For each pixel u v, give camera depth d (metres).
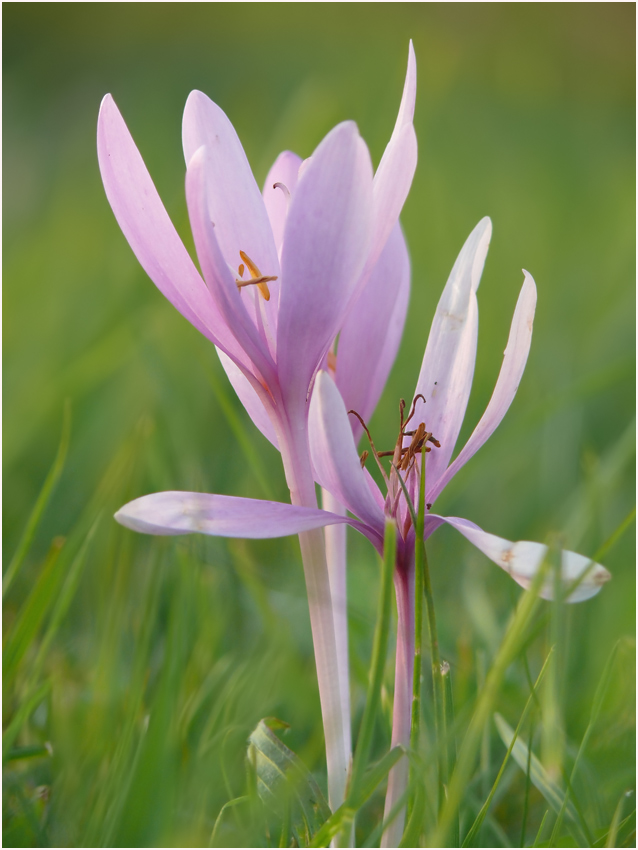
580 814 0.42
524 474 0.78
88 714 0.48
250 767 0.41
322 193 0.40
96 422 0.77
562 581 0.39
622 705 0.48
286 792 0.41
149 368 0.71
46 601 0.47
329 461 0.40
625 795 0.42
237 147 0.43
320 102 1.01
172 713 0.42
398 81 1.22
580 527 0.58
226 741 0.45
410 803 0.41
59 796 0.45
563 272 1.16
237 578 0.52
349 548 0.64
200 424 0.79
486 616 0.51
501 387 0.41
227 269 0.40
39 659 0.47
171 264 0.41
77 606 0.55
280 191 0.45
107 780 0.44
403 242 0.45
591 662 0.51
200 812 0.43
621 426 0.85
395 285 0.44
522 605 0.39
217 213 0.43
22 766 0.47
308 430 0.41
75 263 1.14
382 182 0.41
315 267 0.40
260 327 0.42
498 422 0.41
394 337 0.45
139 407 0.76
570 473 0.72
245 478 0.71
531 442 0.79
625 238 1.09
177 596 0.47
